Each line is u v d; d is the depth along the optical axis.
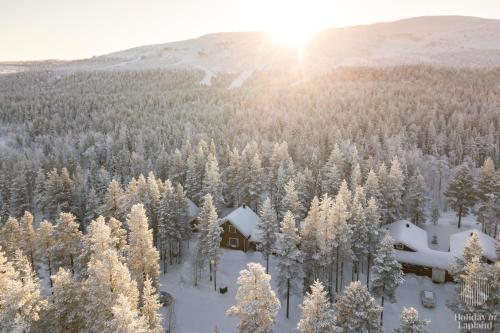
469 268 33.38
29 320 24.14
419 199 65.69
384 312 44.41
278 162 79.06
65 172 68.12
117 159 98.56
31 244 43.88
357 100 142.62
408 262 51.56
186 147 94.06
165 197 54.78
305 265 44.31
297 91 171.38
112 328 22.11
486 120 110.62
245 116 139.00
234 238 59.97
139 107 166.62
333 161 74.62
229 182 76.00
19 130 144.38
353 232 46.47
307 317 26.97
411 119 114.81
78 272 39.44
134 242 37.84
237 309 29.92
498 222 67.75
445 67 192.88
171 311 43.53
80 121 149.38
